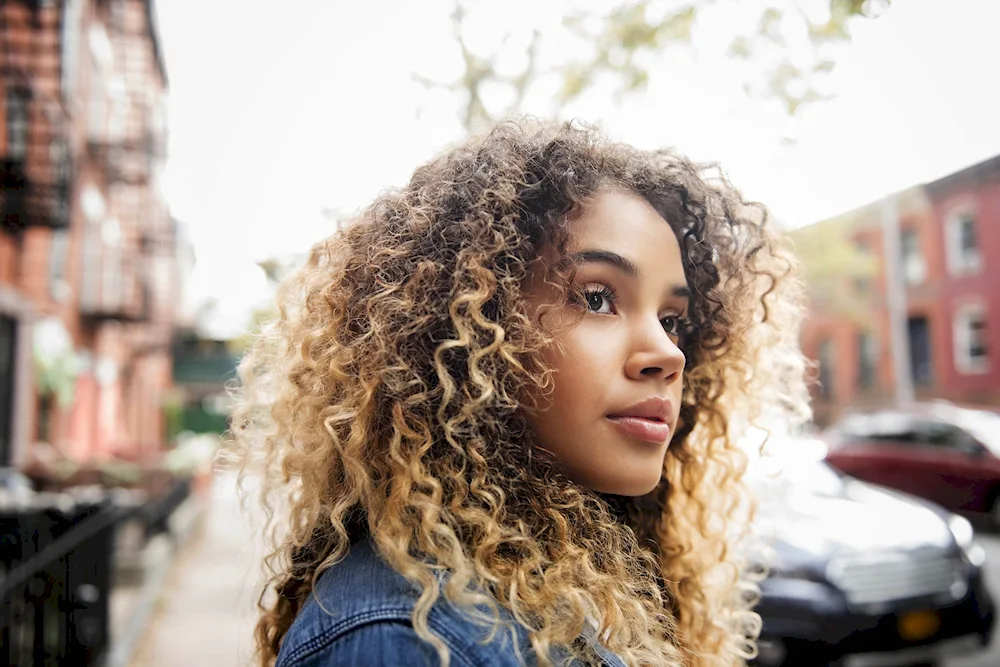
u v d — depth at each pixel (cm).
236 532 1076
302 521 119
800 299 169
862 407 2141
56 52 862
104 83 1347
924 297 2036
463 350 108
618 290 107
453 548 94
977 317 1927
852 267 1593
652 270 108
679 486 159
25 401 955
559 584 97
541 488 104
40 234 1027
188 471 1185
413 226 114
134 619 543
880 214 2092
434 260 112
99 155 1300
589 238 107
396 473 100
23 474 799
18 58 845
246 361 136
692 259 133
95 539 438
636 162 119
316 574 100
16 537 379
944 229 1978
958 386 1950
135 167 1512
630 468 104
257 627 121
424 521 95
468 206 113
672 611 149
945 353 1989
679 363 105
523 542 100
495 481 104
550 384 104
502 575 96
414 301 110
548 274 107
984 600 429
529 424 107
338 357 112
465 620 88
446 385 104
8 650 268
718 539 160
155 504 779
